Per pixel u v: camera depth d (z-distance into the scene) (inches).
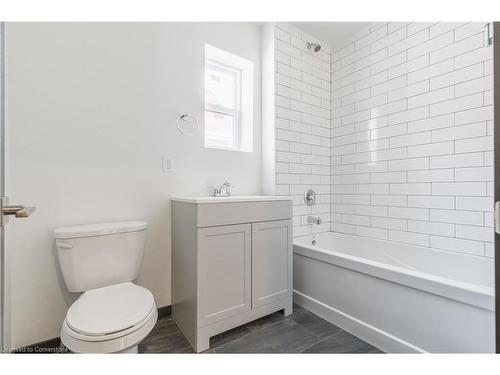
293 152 97.1
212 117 91.3
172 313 72.7
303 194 100.3
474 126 69.9
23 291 55.2
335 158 108.0
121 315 42.7
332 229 108.9
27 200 55.4
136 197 69.2
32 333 56.1
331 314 71.0
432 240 78.5
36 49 56.5
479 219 69.2
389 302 58.6
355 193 100.3
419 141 81.4
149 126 71.4
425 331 52.4
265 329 67.5
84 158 62.0
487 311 44.3
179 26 77.3
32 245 56.0
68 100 60.1
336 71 107.4
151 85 71.9
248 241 66.1
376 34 93.2
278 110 92.8
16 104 54.1
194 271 58.7
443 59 75.7
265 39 95.2
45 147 57.4
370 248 93.6
